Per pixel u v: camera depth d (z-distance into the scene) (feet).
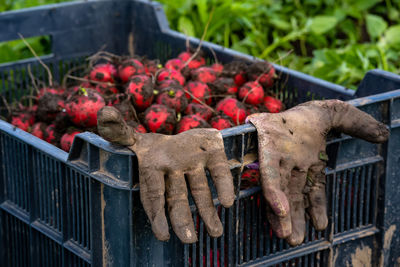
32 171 6.03
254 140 5.53
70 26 9.68
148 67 8.13
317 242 6.29
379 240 6.63
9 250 6.80
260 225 5.87
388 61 12.94
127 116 6.78
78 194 5.46
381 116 6.18
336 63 11.13
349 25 14.61
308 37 13.74
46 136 7.13
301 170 5.58
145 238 5.08
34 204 6.12
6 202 6.61
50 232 5.94
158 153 4.87
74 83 9.02
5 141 6.34
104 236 5.20
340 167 6.12
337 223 6.34
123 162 4.85
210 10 13.30
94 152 5.01
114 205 5.01
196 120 6.67
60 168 5.52
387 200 6.50
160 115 6.57
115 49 10.20
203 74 8.14
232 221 5.62
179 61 8.47
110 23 10.05
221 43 13.57
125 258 5.08
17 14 9.14
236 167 5.35
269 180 5.30
